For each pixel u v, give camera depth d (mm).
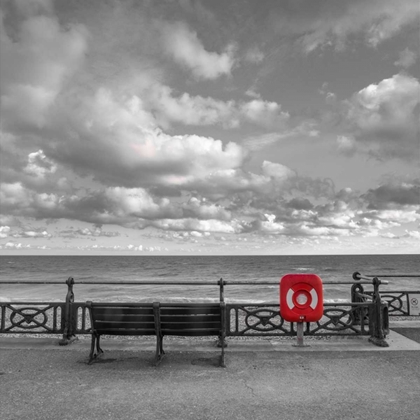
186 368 5000
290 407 3779
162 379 4586
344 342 6285
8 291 33625
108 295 29594
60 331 6379
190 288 38531
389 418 3533
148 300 14266
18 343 6250
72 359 5406
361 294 7441
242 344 6203
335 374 4742
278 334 6219
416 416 3574
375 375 4699
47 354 5645
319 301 5848
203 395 4086
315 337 6887
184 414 3629
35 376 4703
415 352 5680
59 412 3674
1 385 4398
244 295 30172
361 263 124812
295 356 5516
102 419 3527
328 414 3617
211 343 6262
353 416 3574
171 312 5211
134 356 5551
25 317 6469
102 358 5449
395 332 6961
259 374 4754
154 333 5320
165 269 92500
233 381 4508
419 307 8508
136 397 4035
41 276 68750
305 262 136875
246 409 3734
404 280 49656
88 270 89312
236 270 85188
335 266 102562
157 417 3564
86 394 4125
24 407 3793
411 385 4363
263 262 139125
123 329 5320
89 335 7398
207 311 5199
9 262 152000
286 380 4539
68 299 6301
